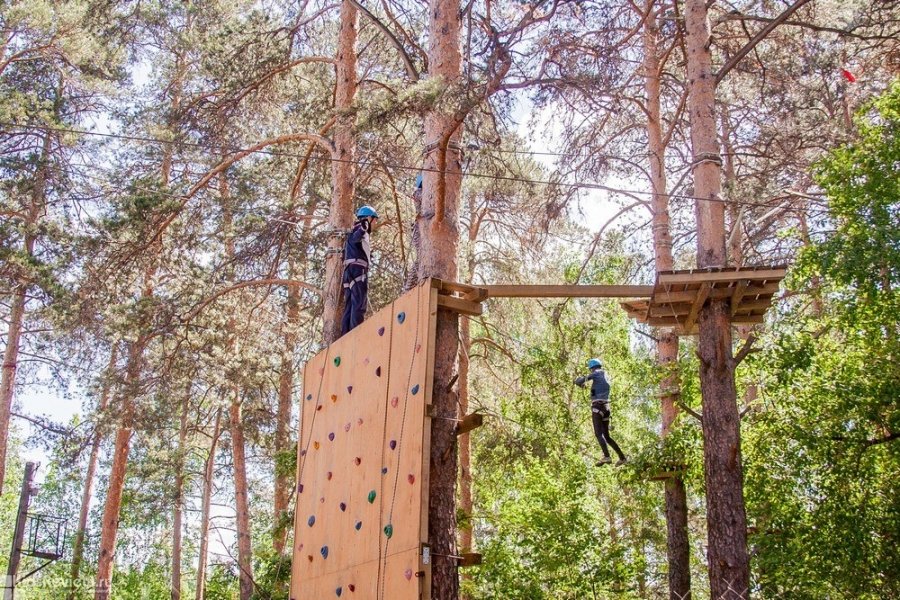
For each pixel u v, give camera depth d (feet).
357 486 33.65
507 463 67.36
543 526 59.52
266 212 56.54
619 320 67.72
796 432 43.75
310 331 62.03
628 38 50.29
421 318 31.86
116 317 56.59
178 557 97.55
